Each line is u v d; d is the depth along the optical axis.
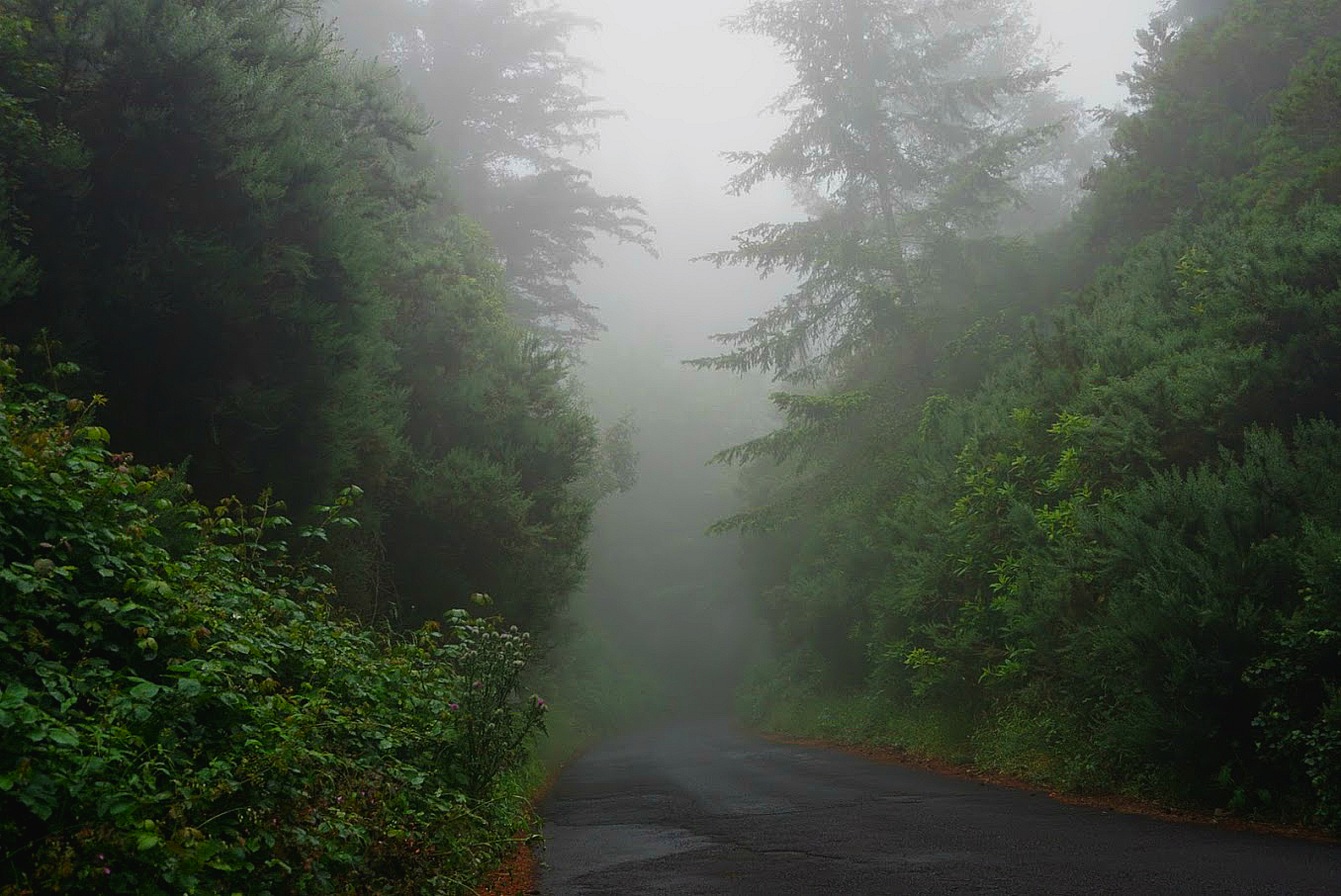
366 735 6.27
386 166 15.72
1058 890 5.52
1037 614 11.30
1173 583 8.82
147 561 5.48
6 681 4.28
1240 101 19.92
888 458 24.61
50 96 8.89
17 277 7.37
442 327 16.89
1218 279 12.46
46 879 3.39
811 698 26.72
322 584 9.34
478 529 14.57
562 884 6.73
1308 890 5.25
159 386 9.14
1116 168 21.30
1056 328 15.65
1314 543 7.75
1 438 5.20
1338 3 18.08
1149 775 9.02
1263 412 10.47
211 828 4.07
